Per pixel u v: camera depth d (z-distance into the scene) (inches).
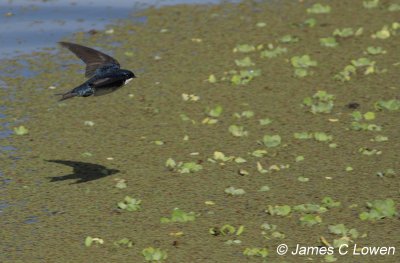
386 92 725.3
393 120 677.9
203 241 517.3
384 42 824.9
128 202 561.3
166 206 560.1
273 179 592.1
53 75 766.5
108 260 499.2
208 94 729.6
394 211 541.0
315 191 574.9
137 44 829.8
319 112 692.1
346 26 864.9
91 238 518.0
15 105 711.1
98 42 832.9
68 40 837.2
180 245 513.3
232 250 506.9
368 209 549.6
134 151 636.1
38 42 834.8
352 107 702.5
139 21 885.2
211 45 828.6
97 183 591.2
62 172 606.9
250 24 874.1
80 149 640.4
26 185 589.6
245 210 552.7
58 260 501.0
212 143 647.8
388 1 926.4
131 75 497.0
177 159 623.8
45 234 530.0
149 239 521.0
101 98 723.4
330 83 745.0
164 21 884.6
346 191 573.6
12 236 528.4
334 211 548.7
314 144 641.6
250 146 642.2
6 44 829.8
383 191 571.8
